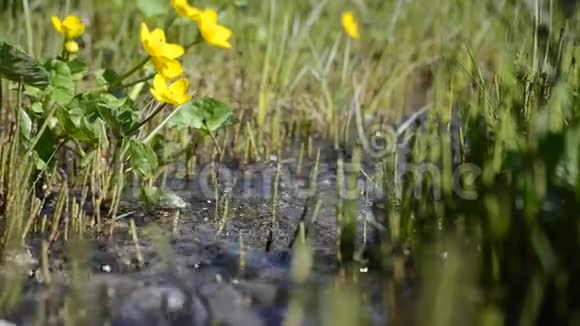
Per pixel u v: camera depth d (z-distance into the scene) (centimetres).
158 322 145
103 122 168
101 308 147
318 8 229
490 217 149
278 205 175
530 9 192
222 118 177
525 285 145
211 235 164
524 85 167
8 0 220
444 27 244
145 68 194
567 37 173
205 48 227
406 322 144
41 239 161
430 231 156
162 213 171
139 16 232
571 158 147
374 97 221
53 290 150
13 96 191
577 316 141
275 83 213
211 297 150
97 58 215
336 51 232
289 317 145
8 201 163
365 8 252
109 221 167
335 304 144
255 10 246
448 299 141
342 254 157
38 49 207
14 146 163
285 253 160
